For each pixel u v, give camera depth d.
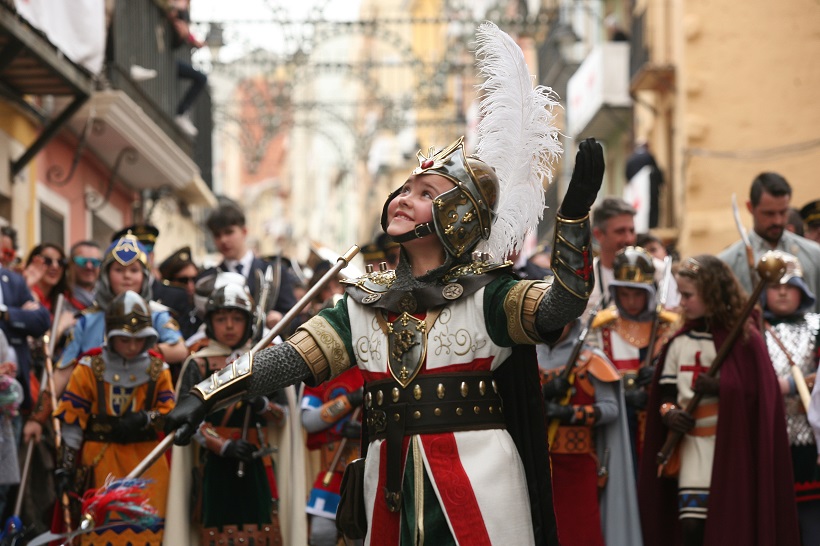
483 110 6.30
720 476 9.74
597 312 11.16
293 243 92.75
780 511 9.79
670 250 14.17
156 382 10.12
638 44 30.06
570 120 35.16
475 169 6.02
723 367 9.90
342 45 82.19
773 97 26.69
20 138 18.44
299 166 100.31
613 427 10.34
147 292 11.45
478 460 5.84
